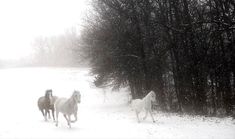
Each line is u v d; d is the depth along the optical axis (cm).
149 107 1962
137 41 2822
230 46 2139
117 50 2853
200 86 2359
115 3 2850
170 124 1875
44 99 2142
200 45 2366
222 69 2203
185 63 2447
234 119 1942
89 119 2233
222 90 2266
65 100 1802
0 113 2830
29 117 2467
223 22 2083
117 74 3112
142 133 1595
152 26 2698
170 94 2677
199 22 2202
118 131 1666
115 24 2883
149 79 2808
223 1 2122
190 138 1461
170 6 2586
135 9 2780
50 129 1775
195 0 2433
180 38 2509
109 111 2856
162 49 2697
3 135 1662
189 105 2461
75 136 1548
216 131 1611
